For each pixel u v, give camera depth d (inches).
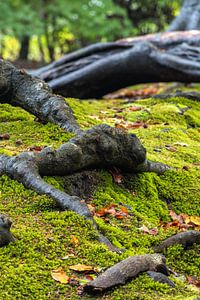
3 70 255.9
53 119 243.9
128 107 348.2
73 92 417.1
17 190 188.5
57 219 176.1
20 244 158.9
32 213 179.9
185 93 378.3
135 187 219.3
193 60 401.4
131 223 194.5
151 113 325.7
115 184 215.5
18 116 259.8
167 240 184.5
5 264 151.0
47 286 146.6
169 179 230.7
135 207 208.5
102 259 162.7
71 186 202.2
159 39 416.5
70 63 416.2
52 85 409.4
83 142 206.8
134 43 412.5
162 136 288.4
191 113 339.0
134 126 303.0
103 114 321.4
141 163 221.6
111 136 212.5
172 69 402.0
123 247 178.2
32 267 151.7
